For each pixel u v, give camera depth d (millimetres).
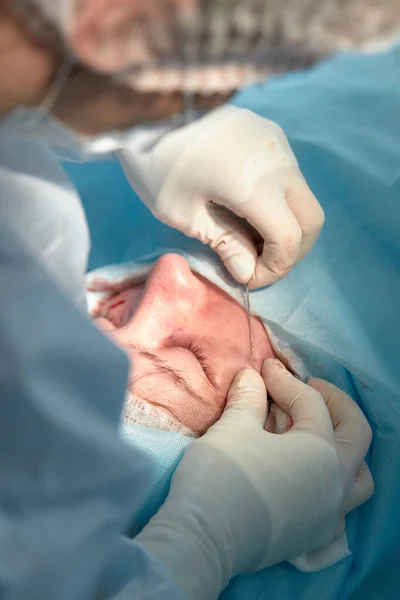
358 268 1500
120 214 1766
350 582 1205
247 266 1336
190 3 542
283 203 1239
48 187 915
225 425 1208
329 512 1134
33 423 630
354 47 595
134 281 1511
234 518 1068
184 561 998
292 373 1394
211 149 1165
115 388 704
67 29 545
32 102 628
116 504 718
